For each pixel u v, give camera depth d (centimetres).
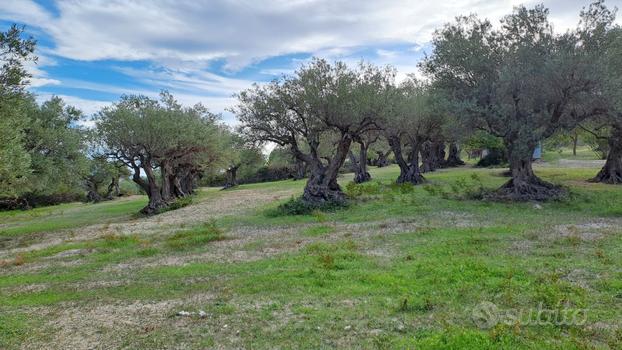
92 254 2089
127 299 1243
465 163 7150
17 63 2294
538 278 1158
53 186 3491
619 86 2655
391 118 3384
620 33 2908
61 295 1330
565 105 2970
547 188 3170
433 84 3622
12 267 1911
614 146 3869
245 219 3053
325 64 3231
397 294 1110
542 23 3031
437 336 805
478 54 3191
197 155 5091
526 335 805
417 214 2645
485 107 3094
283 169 9050
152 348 869
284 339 870
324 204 3162
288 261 1592
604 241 1655
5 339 956
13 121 2509
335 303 1068
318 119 3319
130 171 8012
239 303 1124
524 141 2952
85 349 885
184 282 1397
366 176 5328
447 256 1503
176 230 2802
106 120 4016
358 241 1923
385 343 811
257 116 3359
